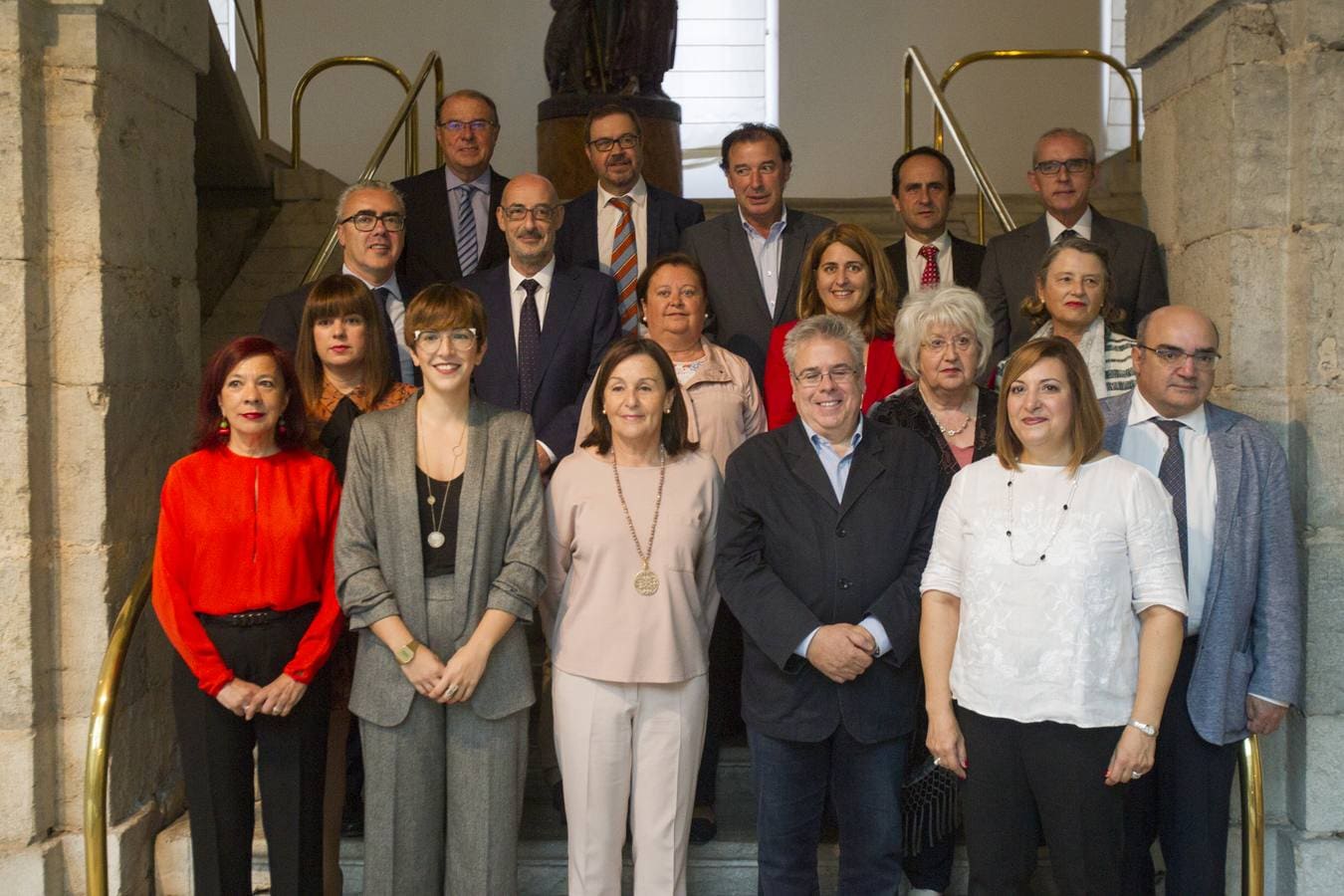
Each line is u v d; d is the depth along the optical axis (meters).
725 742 4.01
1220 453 3.17
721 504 3.19
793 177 9.00
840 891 3.17
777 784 3.12
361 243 3.87
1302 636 3.40
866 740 3.04
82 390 3.40
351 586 3.01
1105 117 8.93
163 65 3.78
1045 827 2.76
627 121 4.50
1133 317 3.96
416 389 3.50
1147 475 2.79
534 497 3.11
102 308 3.39
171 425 3.85
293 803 3.11
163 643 3.81
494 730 3.05
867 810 3.10
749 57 9.05
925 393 3.39
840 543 3.07
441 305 3.07
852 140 8.97
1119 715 2.72
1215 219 3.56
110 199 3.43
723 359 3.81
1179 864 3.14
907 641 3.02
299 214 6.38
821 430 3.13
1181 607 2.72
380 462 3.07
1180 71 3.80
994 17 8.86
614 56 6.87
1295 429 3.43
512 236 3.94
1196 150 3.69
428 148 8.85
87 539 3.43
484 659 2.99
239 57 8.79
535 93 8.84
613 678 3.07
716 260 4.30
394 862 3.02
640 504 3.15
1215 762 3.13
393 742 3.02
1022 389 2.80
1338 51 3.35
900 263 4.74
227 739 3.09
